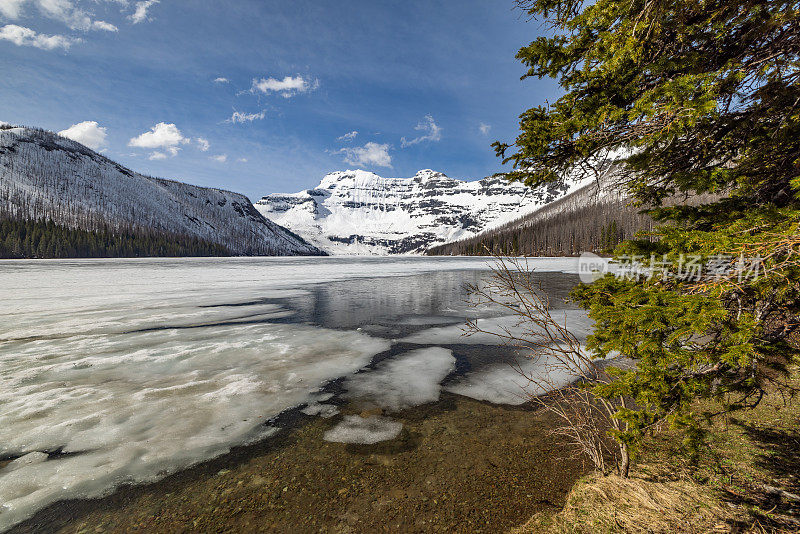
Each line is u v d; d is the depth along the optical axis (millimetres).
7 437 4434
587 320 11086
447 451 4121
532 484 3445
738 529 2436
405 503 3248
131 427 4719
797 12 1945
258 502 3305
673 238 2316
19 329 10180
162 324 11016
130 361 7430
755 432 3746
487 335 9836
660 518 2635
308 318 12242
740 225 2158
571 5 2729
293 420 4973
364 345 8875
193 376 6609
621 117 2494
